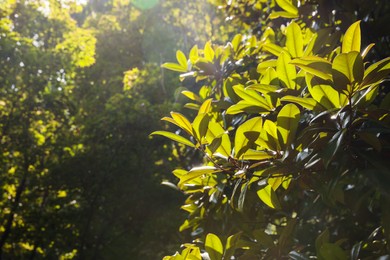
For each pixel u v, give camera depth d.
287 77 2.13
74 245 14.29
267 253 2.18
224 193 2.62
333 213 3.43
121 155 14.40
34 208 14.03
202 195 2.80
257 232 2.17
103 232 14.82
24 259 15.49
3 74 12.72
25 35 14.25
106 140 14.52
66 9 15.31
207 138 2.17
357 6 3.00
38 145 13.98
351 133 1.72
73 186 14.16
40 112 14.16
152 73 16.12
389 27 2.85
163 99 16.20
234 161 2.10
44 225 13.78
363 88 1.69
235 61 3.29
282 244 2.17
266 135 1.94
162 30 22.28
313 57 1.63
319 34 2.34
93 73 19.67
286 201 2.94
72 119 15.28
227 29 8.35
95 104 17.28
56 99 13.98
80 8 15.83
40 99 13.52
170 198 14.61
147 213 14.70
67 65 13.83
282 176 2.00
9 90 13.13
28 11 14.32
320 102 1.78
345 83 1.64
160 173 14.53
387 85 2.89
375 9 3.20
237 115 2.64
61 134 14.61
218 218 2.80
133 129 14.47
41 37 14.70
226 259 2.09
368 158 1.64
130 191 14.43
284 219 3.43
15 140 13.55
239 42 3.46
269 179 2.03
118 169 14.29
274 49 2.55
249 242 2.20
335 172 1.76
